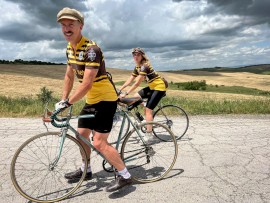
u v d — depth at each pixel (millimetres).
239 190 3654
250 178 4008
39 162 4535
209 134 6301
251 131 6582
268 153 5043
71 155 4832
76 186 3631
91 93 3453
